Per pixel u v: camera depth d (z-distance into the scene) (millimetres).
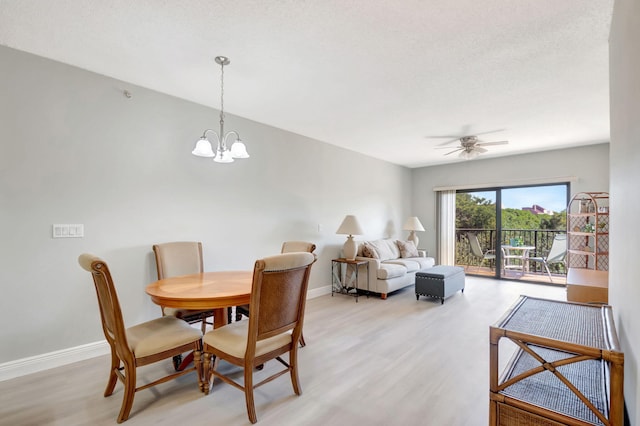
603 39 2100
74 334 2570
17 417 1823
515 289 5254
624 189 1427
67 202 2545
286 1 1757
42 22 1983
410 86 2883
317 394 2084
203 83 2869
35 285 2400
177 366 2414
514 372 1516
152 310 2998
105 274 1680
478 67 2514
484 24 1952
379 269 4645
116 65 2555
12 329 2305
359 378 2297
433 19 1906
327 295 4875
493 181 6031
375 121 3918
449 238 6613
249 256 3848
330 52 2307
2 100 2275
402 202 6875
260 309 1794
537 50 2254
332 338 3074
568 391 1365
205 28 2031
